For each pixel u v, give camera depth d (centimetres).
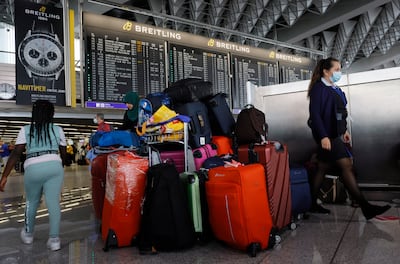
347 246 229
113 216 240
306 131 480
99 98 462
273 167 254
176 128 289
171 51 533
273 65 662
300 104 485
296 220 314
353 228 278
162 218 228
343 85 456
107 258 224
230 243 232
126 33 492
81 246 256
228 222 222
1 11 797
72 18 452
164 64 522
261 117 304
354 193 296
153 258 221
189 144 314
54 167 253
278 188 258
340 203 399
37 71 419
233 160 283
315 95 311
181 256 224
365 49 1392
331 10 939
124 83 482
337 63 316
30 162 252
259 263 204
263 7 806
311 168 358
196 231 241
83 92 451
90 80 457
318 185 332
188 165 294
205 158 304
